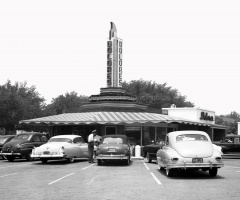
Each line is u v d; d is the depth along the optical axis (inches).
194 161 503.2
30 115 2228.1
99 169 663.8
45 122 1336.1
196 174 573.0
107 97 1541.6
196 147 517.0
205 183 458.6
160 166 617.3
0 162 866.8
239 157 1182.9
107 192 387.5
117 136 788.6
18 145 872.9
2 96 2017.7
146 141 1334.9
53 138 833.5
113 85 1603.1
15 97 2031.3
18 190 406.3
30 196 364.8
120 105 1510.8
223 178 516.4
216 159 507.8
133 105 1524.4
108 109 1501.0
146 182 470.6
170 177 529.7
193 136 542.9
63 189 410.9
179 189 406.6
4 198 353.7
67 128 1405.0
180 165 502.9
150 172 606.2
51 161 883.4
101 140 784.9
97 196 362.0
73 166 731.4
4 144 970.7
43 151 772.0
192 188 414.3
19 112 2028.8
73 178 518.6
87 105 1569.9
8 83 2544.3
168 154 522.3
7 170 650.8
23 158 1048.2
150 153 829.8
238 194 371.2
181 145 522.9
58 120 1343.5
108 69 1619.1
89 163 814.5
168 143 558.6
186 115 1759.4
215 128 1918.1
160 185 440.5
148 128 1355.8
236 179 503.8
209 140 541.3
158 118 1347.2
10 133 2417.6
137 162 867.4
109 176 543.8
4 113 1995.6
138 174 572.7
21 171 629.0
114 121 1269.7
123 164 789.9
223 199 343.0
